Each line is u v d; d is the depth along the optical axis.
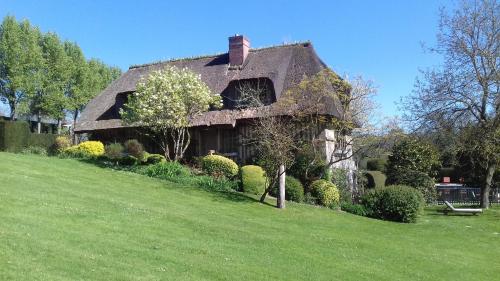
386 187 20.97
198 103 23.16
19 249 8.46
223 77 28.17
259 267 9.78
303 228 14.91
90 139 30.66
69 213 11.66
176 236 11.29
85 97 50.22
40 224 10.27
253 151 25.25
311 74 25.88
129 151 25.88
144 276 8.18
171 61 32.06
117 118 29.83
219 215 14.84
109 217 11.97
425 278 10.88
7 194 12.49
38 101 46.53
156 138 27.53
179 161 24.59
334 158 24.86
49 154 28.20
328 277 9.79
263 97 25.98
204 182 19.98
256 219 15.23
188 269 8.95
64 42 51.94
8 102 44.53
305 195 21.12
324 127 23.80
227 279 8.72
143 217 12.62
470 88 24.17
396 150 27.42
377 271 10.84
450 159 30.27
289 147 19.22
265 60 27.97
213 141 26.75
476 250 15.21
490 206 26.14
